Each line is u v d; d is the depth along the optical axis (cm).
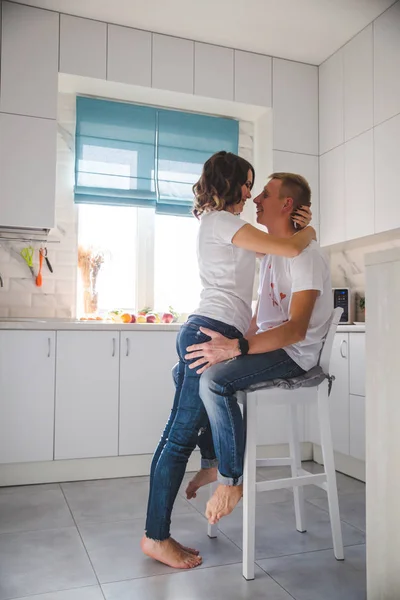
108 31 347
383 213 330
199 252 196
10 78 326
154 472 194
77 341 310
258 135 407
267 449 352
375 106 337
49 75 333
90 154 372
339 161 371
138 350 321
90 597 168
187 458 194
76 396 309
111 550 207
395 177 320
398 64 319
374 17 336
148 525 194
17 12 328
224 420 179
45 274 363
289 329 180
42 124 330
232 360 184
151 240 395
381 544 113
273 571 187
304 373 194
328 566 191
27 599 167
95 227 385
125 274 391
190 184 393
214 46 372
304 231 193
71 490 291
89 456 310
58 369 306
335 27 348
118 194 376
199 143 398
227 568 190
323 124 390
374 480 115
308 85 395
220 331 185
